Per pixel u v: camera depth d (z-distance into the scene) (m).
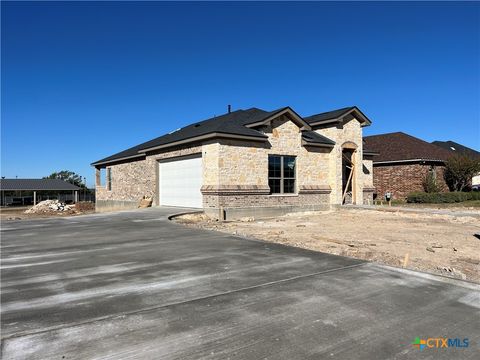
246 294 5.01
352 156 22.02
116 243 8.95
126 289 5.21
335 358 3.29
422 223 14.63
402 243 9.58
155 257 7.34
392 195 28.67
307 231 11.96
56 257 7.33
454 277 5.90
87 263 6.81
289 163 19.08
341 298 4.86
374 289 5.25
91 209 31.38
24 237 9.88
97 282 5.56
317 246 8.92
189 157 18.33
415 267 6.79
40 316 4.19
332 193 20.69
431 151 29.47
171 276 5.91
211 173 16.47
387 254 7.87
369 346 3.53
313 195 19.91
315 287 5.34
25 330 3.80
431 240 10.12
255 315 4.25
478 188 31.25
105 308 4.45
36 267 6.49
